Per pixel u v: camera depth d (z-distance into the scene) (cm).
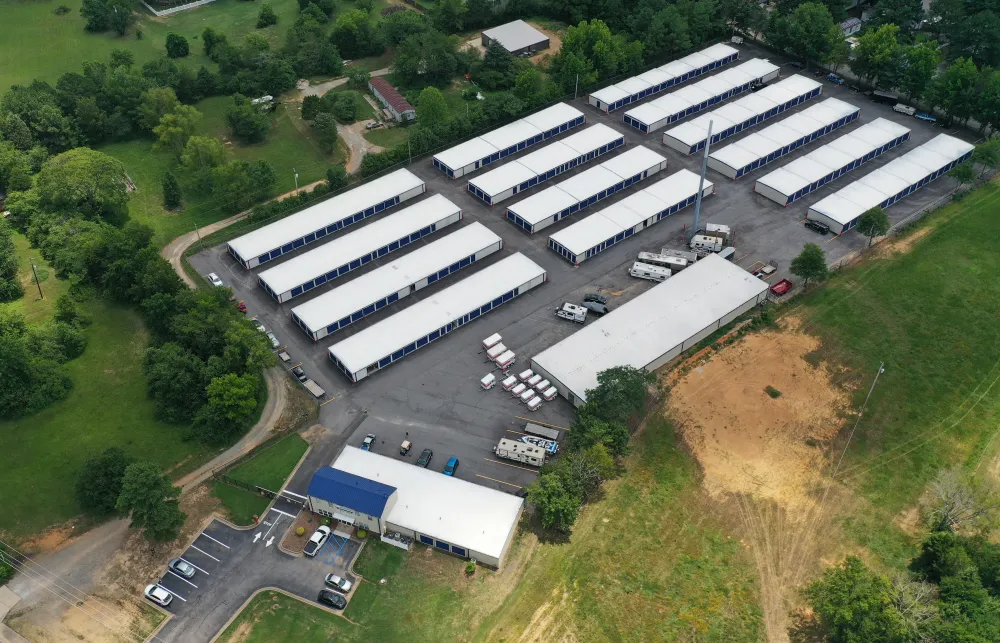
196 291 14688
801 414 13288
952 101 19900
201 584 10900
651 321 14625
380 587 10856
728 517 11731
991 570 10525
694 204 18100
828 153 19075
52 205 17138
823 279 15425
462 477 12319
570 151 19438
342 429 13125
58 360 14038
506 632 10344
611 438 12038
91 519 11662
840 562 11138
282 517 11775
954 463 12500
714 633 10344
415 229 17012
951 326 14838
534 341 14725
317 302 15262
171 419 13112
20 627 10338
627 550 11281
